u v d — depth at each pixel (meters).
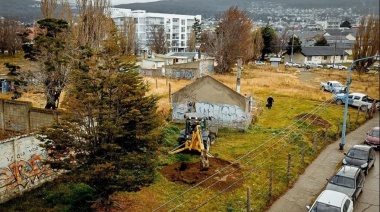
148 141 14.27
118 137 14.05
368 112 38.16
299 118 34.72
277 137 28.19
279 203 18.89
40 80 26.25
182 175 20.06
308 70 82.44
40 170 17.59
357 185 19.67
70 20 35.41
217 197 18.17
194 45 115.69
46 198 16.48
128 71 14.23
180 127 29.61
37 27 30.41
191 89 30.25
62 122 13.52
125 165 13.99
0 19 99.25
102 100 13.73
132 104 14.21
